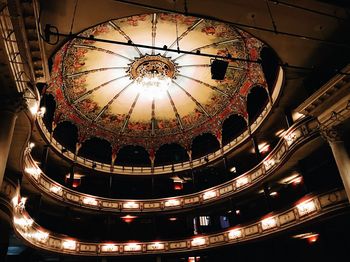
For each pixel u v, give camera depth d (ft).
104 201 85.87
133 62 75.51
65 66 71.72
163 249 80.94
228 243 73.46
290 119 62.95
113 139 95.25
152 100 88.84
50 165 83.61
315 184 61.21
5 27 26.84
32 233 60.34
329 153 59.21
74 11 35.53
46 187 71.31
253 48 66.23
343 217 49.70
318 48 43.91
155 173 94.12
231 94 83.05
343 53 44.68
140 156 100.83
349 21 39.63
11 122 32.78
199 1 36.45
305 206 54.85
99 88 82.33
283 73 50.37
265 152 80.59
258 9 37.73
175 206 86.89
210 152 93.56
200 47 71.36
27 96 35.58
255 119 76.74
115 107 89.56
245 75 75.82
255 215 81.35
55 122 79.51
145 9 37.06
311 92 50.19
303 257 65.26
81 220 87.71
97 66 75.41
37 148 75.61
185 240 81.20
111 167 92.68
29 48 32.07
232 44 68.90
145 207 87.76
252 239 68.08
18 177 57.57
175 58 74.95
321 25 40.22
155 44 70.54
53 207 80.02
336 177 58.08
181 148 101.71
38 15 29.71
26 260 70.95
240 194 77.20
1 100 32.96
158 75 77.20
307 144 55.26
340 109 44.06
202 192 85.56
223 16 38.70
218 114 89.20
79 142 88.17
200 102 89.20
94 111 88.89
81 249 75.92
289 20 39.42
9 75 31.24
